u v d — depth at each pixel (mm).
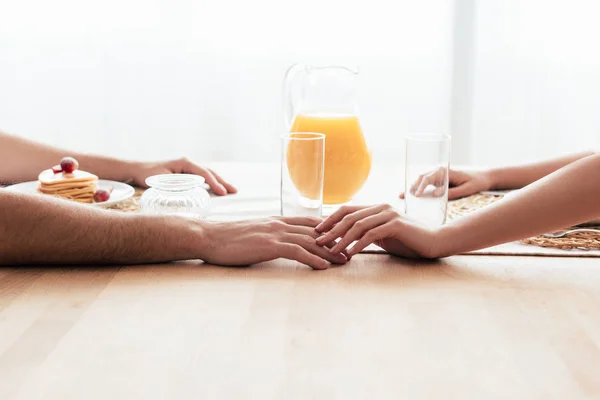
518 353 836
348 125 1396
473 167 1645
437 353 834
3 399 731
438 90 2887
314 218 1222
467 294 1015
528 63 2846
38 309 954
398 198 1474
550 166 1541
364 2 2840
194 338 869
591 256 1170
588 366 806
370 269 1123
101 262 1128
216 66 2896
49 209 1113
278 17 2855
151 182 1314
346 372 789
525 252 1184
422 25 2848
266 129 2939
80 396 738
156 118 2947
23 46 2914
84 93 2941
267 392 746
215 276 1087
